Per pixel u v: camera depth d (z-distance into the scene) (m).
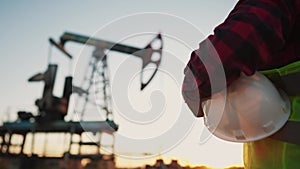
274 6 0.54
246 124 0.63
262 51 0.52
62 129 17.97
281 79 0.67
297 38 0.62
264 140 0.68
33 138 18.84
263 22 0.52
